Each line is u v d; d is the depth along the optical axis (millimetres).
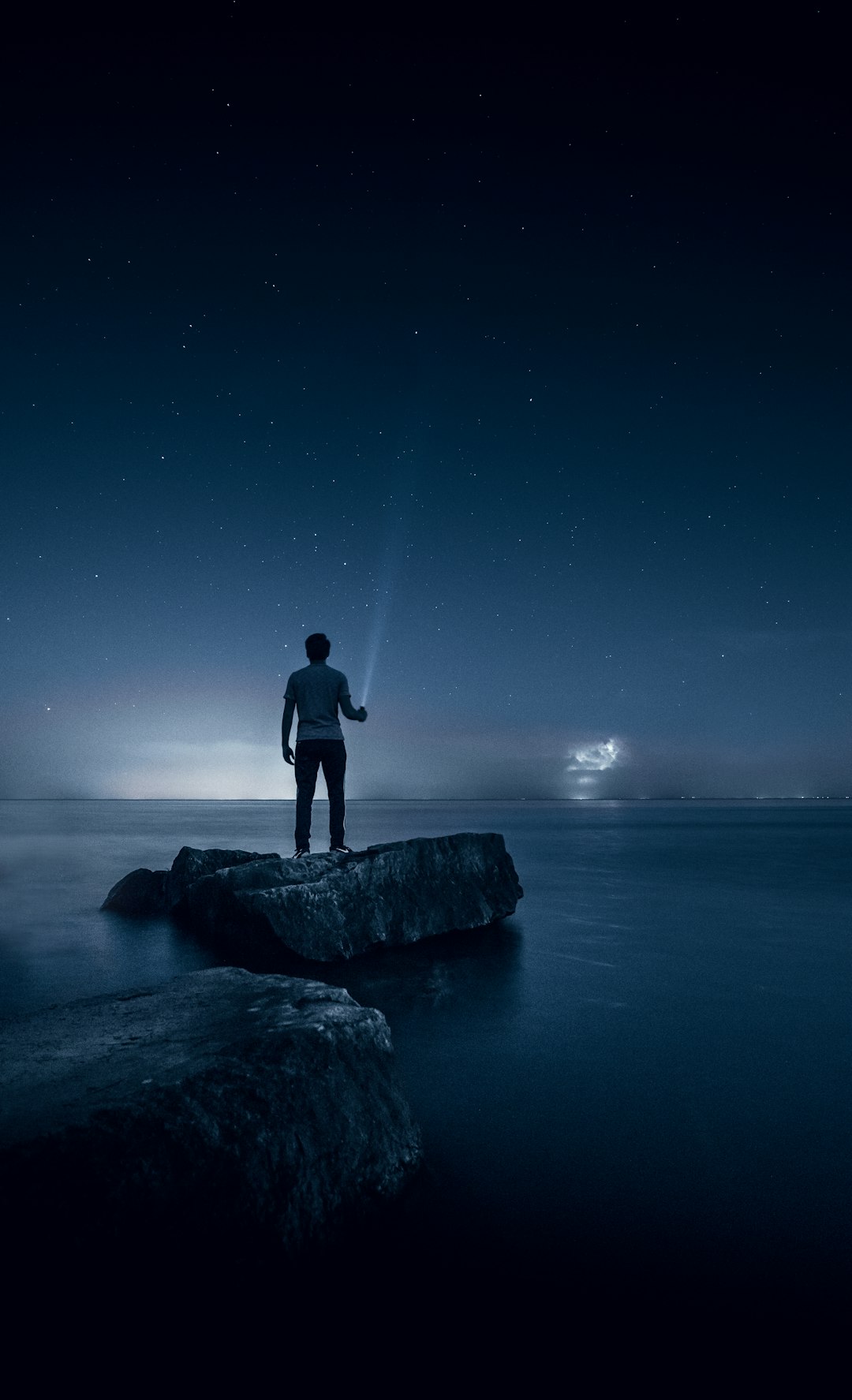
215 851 5703
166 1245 1256
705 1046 2590
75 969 3682
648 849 12984
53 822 23891
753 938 4703
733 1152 1780
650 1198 1566
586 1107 2055
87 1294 1165
